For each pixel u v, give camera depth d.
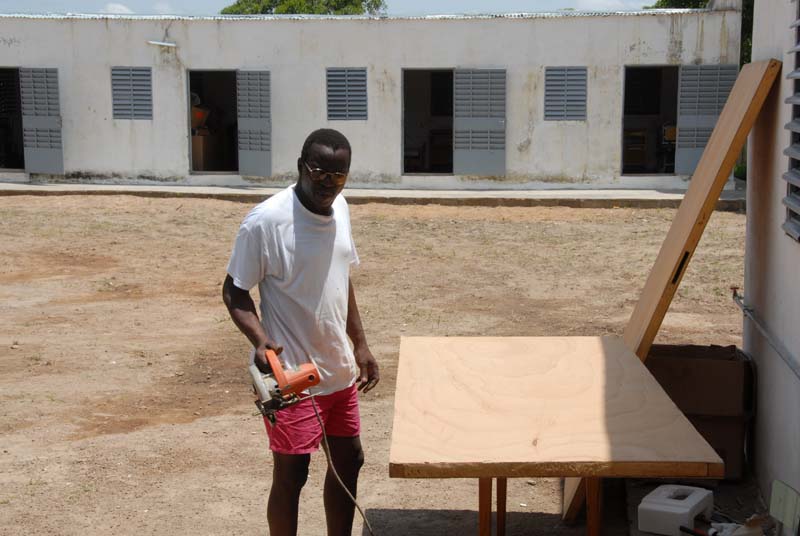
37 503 4.97
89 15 20.89
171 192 19.64
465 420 3.54
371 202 18.98
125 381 7.40
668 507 4.10
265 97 20.41
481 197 18.77
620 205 18.33
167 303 10.50
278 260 3.62
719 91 19.38
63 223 16.33
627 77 24.50
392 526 4.70
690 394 4.85
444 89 25.22
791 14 4.30
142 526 4.69
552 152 20.09
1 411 6.59
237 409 6.70
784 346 4.30
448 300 10.61
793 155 4.07
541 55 19.78
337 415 3.89
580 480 4.36
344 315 3.81
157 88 20.69
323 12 36.97
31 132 21.12
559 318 9.66
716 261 12.61
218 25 20.34
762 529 3.91
